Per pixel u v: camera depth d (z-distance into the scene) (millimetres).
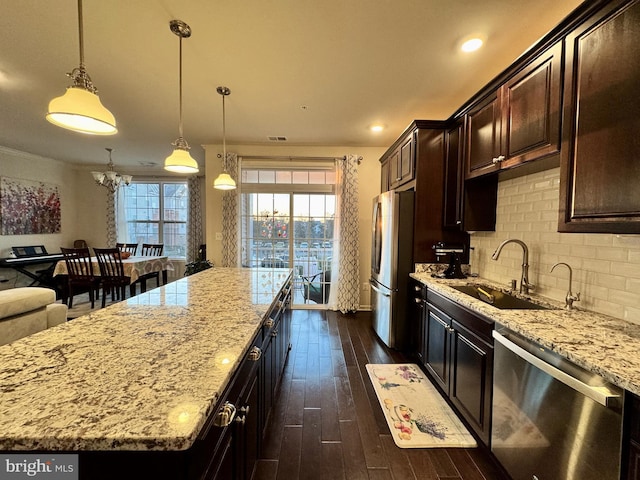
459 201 2473
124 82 2432
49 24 1732
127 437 563
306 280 4516
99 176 4488
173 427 586
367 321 3896
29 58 2100
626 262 1379
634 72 1030
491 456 1503
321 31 1792
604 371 893
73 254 4141
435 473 1489
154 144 4336
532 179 2018
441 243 2756
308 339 3254
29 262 4715
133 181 6184
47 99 2787
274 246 4484
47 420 597
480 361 1597
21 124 3523
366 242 4410
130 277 4211
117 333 1092
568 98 1321
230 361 871
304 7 1594
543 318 1399
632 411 847
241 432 1076
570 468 1025
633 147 1031
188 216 5934
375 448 1649
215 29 1774
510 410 1346
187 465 638
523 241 2100
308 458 1572
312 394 2170
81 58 1300
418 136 2736
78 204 6012
